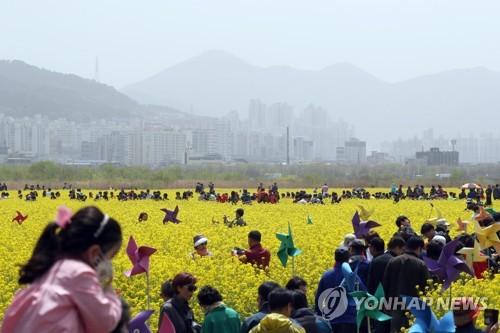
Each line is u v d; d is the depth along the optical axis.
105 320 5.09
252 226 29.77
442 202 51.62
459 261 11.46
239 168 169.12
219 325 10.13
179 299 10.42
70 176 108.00
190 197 62.31
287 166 180.88
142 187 93.62
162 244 23.39
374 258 12.88
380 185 99.88
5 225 32.66
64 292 5.04
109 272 5.47
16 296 5.20
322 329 9.66
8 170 108.81
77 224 5.32
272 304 8.69
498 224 14.34
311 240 22.42
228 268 16.22
